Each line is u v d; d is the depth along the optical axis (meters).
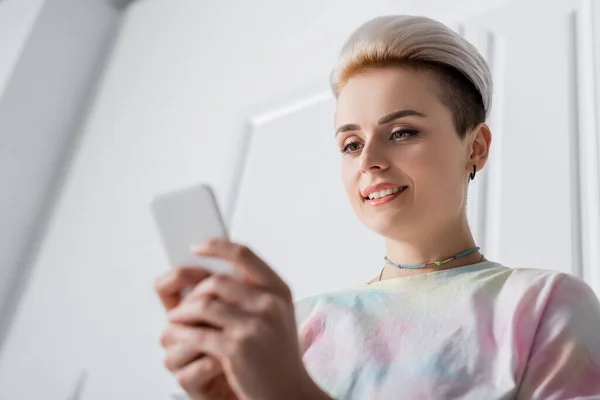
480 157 0.82
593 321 0.61
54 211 2.58
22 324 2.31
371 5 1.89
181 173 2.13
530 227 1.16
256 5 2.37
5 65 2.70
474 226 1.22
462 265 0.75
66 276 2.30
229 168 1.89
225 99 2.17
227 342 0.44
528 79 1.30
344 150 0.81
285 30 2.16
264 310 0.45
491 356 0.61
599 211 1.09
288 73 2.00
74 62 2.89
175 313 0.47
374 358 0.65
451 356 0.61
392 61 0.80
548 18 1.34
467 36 1.47
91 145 2.67
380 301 0.71
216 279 0.47
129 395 1.79
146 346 1.85
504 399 0.56
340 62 0.84
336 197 1.57
